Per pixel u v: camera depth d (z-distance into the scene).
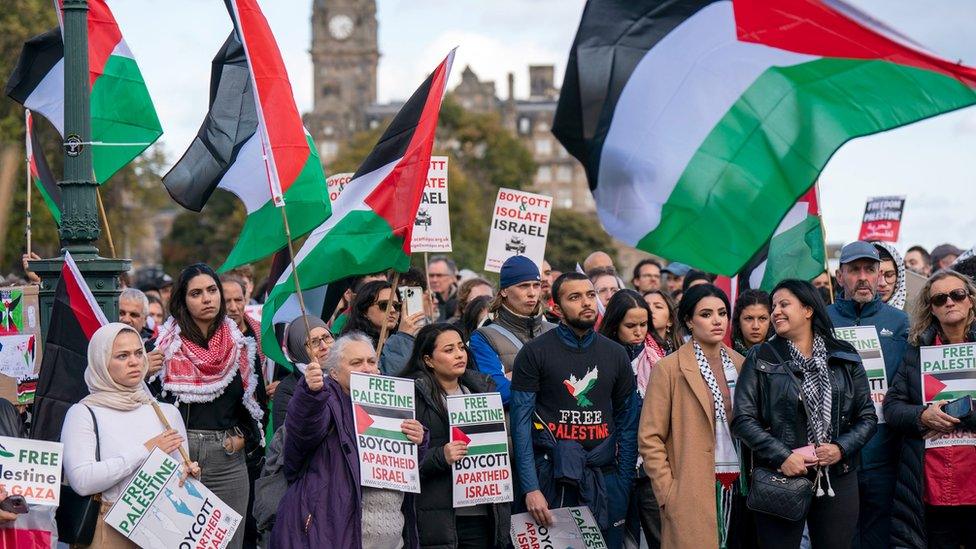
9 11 32.16
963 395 8.56
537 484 8.35
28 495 7.34
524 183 93.31
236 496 9.01
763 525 7.95
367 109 180.88
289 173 9.15
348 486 7.69
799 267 10.16
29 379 9.95
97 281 9.35
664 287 16.94
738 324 9.50
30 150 11.42
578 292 8.45
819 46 6.99
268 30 8.94
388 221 8.80
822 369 7.94
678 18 7.06
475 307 10.84
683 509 7.96
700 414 8.05
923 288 8.80
